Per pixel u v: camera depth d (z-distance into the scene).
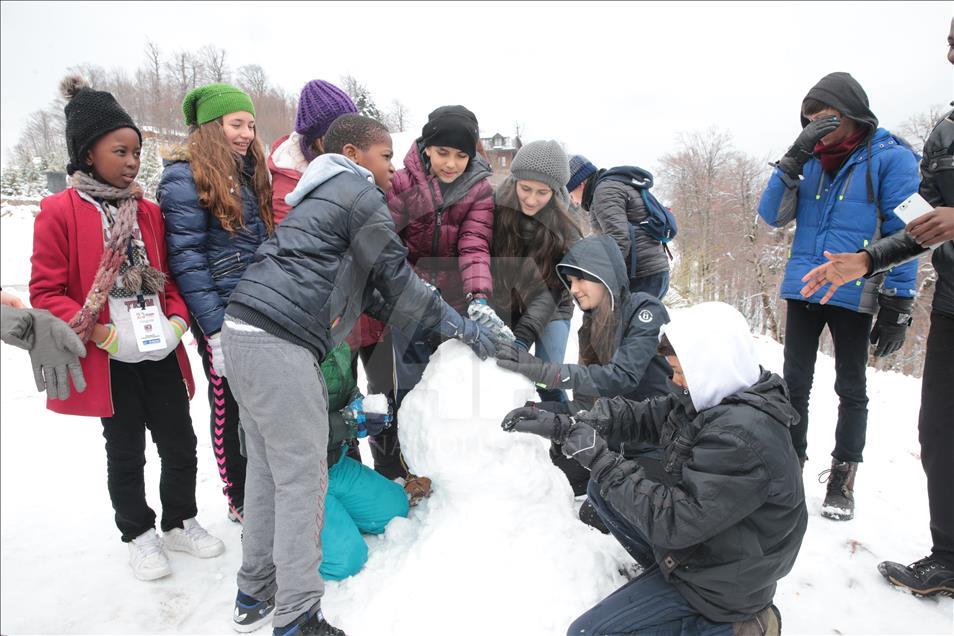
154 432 2.21
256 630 1.90
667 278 3.10
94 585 2.12
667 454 1.77
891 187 2.33
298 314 1.70
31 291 1.91
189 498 2.31
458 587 1.87
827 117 2.34
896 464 3.18
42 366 1.84
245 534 1.86
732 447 1.50
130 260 2.01
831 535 2.42
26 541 2.41
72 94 2.00
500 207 2.35
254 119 2.29
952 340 1.99
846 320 2.47
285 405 1.69
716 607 1.61
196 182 2.10
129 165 1.99
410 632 1.77
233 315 1.72
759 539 1.55
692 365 1.61
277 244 1.76
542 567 1.91
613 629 1.67
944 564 2.04
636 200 2.99
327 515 2.05
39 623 1.92
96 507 2.71
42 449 3.39
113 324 1.95
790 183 2.52
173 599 2.04
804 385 2.63
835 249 2.47
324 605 1.94
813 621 1.93
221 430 2.28
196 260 2.12
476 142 2.27
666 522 1.57
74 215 1.93
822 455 3.30
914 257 2.04
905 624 1.92
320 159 1.85
